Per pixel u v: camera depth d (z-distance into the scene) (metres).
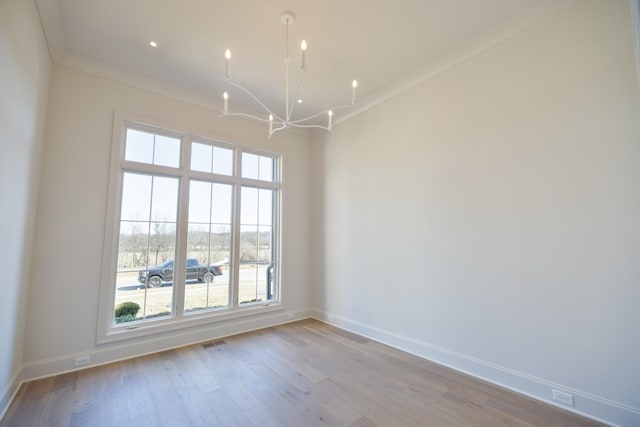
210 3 2.45
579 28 2.34
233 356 3.35
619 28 2.17
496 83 2.83
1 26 1.68
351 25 2.71
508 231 2.69
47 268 2.88
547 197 2.46
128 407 2.34
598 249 2.20
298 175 5.09
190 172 3.93
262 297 4.59
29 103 2.35
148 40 2.92
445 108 3.26
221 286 4.16
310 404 2.40
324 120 4.81
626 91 2.12
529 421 2.16
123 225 3.44
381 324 3.84
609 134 2.18
